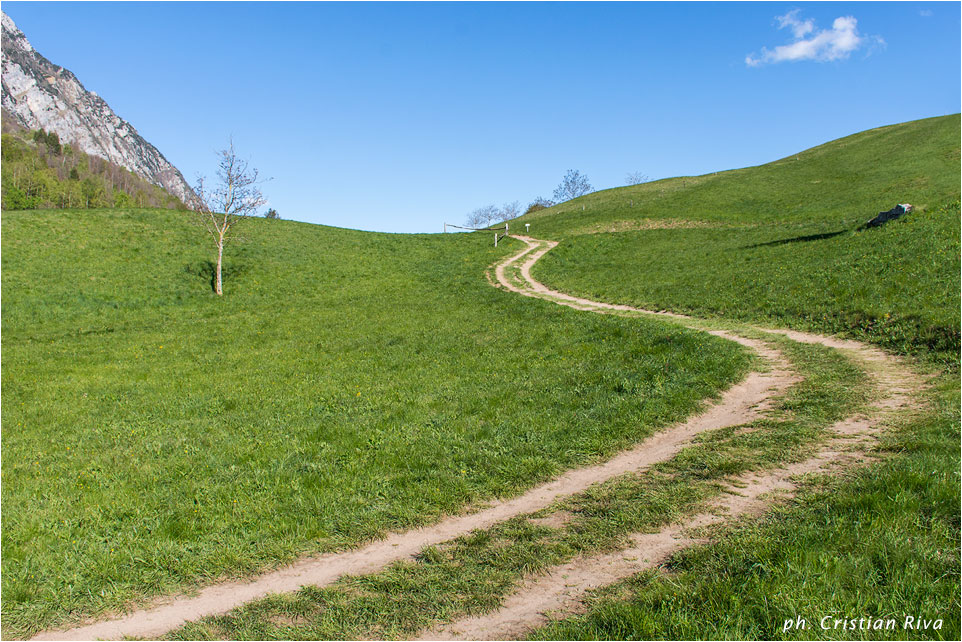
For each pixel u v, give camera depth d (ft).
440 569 22.44
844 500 23.85
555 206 321.93
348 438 39.37
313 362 70.85
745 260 120.16
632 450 35.14
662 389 46.11
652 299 102.53
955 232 87.51
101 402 55.01
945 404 36.29
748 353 56.80
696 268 123.54
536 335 79.10
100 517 28.63
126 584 22.59
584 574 21.44
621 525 24.94
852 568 18.74
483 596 20.36
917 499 23.04
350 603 20.45
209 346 85.92
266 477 32.94
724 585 18.72
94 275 136.87
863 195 190.90
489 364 62.54
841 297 73.72
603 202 283.18
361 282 152.05
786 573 18.88
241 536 25.93
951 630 15.62
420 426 41.16
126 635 19.62
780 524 22.82
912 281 71.67
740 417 39.50
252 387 58.49
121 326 108.27
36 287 126.21
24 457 39.58
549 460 33.27
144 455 38.83
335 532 26.14
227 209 141.69
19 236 152.05
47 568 23.79
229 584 22.62
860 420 36.09
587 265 158.30
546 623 18.51
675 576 20.08
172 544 25.30
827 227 148.87
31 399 56.90
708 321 80.12
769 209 202.08
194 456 37.73
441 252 190.60
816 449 31.81
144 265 147.23
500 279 151.02
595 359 60.70
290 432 41.91
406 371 61.82
